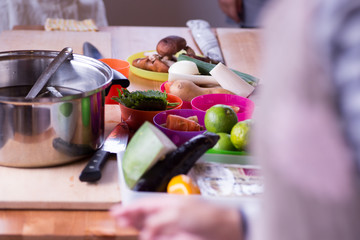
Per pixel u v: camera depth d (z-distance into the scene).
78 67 1.14
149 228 0.54
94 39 1.88
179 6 3.75
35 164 0.96
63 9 2.77
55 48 1.74
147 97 1.17
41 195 0.88
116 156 1.03
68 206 0.87
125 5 3.71
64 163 0.98
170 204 0.55
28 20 2.74
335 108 0.37
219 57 1.68
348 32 0.36
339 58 0.36
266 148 0.40
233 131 0.99
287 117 0.38
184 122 1.07
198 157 0.91
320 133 0.37
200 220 0.53
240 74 1.43
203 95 1.28
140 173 0.86
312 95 0.37
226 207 0.54
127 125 1.13
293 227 0.39
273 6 0.41
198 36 1.94
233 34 2.06
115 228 0.82
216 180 0.89
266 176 0.40
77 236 0.81
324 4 0.37
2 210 0.86
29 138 0.93
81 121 0.97
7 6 2.71
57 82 1.16
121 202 0.88
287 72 0.38
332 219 0.37
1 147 0.95
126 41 1.92
